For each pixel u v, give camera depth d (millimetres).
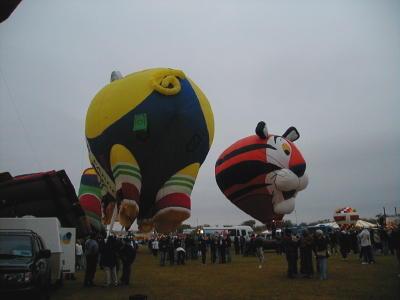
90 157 20516
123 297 8547
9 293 6184
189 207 18812
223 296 8539
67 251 11477
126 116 17062
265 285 9984
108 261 10250
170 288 9797
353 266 13805
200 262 18312
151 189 19078
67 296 8703
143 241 55844
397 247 11234
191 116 17578
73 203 15617
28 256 6914
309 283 10125
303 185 27391
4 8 8398
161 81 17438
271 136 27703
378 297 8055
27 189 14969
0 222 9070
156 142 17453
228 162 27828
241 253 24453
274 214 27266
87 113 19547
